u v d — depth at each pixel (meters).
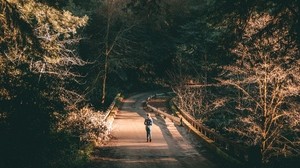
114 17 48.44
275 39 13.61
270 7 10.43
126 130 29.30
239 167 15.04
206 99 39.44
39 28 17.94
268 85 23.53
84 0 43.69
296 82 21.61
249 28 17.11
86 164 16.45
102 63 48.91
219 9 10.58
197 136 24.64
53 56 17.92
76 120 20.47
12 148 10.02
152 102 56.34
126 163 17.14
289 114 22.55
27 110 10.34
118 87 67.50
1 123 10.05
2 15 11.02
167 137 25.58
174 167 16.23
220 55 11.41
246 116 27.12
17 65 11.84
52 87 12.12
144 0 10.84
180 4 53.97
